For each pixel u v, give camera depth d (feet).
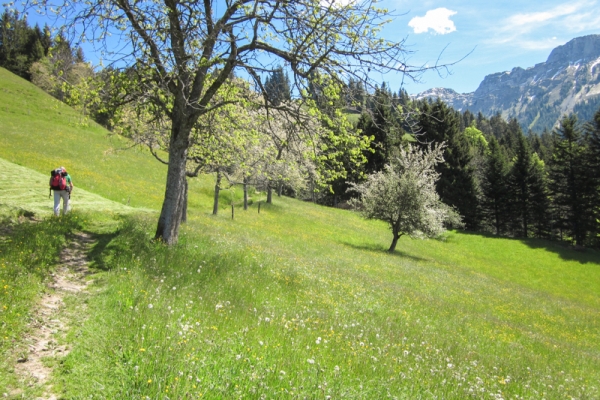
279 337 20.68
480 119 572.51
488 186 229.25
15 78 211.41
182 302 23.44
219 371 14.65
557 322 66.90
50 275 26.37
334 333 24.93
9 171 70.08
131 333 17.37
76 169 115.34
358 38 35.40
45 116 171.12
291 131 41.78
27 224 38.93
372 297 43.57
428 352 27.63
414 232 128.88
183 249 39.42
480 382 22.04
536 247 178.29
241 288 31.24
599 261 162.09
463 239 188.85
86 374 14.65
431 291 68.08
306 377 15.65
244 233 81.15
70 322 19.21
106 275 27.96
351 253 97.81
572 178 198.90
